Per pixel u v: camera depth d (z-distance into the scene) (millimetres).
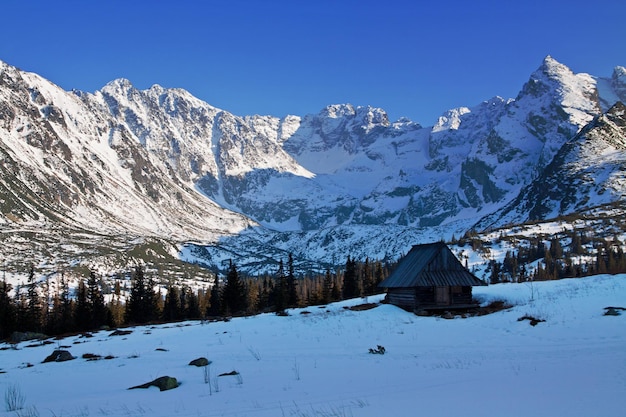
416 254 63469
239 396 22031
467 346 33125
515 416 15461
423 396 19250
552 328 36562
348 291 121688
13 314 97375
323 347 36562
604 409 15648
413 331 41938
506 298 57344
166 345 42750
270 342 40625
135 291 114000
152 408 20500
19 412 21094
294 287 117250
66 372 31656
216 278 125688
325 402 19547
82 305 105938
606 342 29953
